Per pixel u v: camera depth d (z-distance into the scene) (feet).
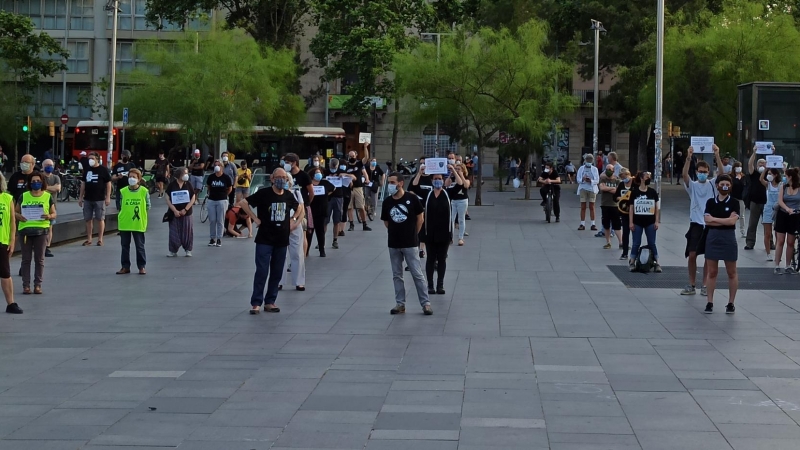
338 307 43.37
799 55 136.46
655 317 40.57
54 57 209.36
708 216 41.42
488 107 130.52
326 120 204.54
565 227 90.27
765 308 42.96
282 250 42.09
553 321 39.55
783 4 159.84
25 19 176.24
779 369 30.50
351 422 24.23
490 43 131.03
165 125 156.56
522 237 79.87
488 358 32.17
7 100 167.53
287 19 175.11
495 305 43.93
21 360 31.81
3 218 40.83
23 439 22.74
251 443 22.40
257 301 41.57
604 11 174.81
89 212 71.92
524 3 187.52
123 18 209.97
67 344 34.63
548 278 53.67
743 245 71.56
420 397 26.84
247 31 174.09
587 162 85.25
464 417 24.71
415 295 47.37
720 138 141.79
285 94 161.79
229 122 150.30
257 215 42.24
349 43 151.02
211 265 60.13
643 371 30.17
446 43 130.82
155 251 68.49
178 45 158.20
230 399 26.58
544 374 29.76
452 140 146.30
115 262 61.77
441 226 47.01
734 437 22.94
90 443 22.40
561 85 165.07
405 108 139.85
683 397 26.86
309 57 200.03
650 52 148.25
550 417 24.72
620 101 175.63
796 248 55.98
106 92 193.47
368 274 55.72
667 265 59.72
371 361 31.68
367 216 100.37
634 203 56.44
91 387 28.02
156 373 29.84
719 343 34.83
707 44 139.44
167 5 166.50
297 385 28.27
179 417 24.71
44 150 213.87
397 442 22.50
